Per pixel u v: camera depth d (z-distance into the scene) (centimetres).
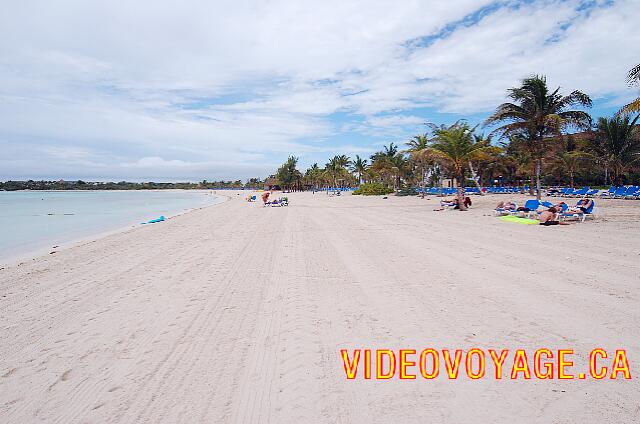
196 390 363
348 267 848
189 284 762
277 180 12975
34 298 723
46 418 331
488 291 629
